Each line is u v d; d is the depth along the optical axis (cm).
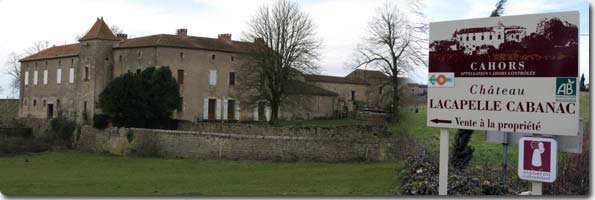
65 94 6097
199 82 5700
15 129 5725
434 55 951
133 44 5684
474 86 912
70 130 5503
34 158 4375
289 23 5278
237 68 5756
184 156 4016
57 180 2858
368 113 6069
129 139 4494
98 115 5178
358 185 2208
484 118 902
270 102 5278
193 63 5675
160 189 2316
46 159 4291
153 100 5003
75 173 3309
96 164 3875
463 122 923
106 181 2766
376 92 6650
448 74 937
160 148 4212
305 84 5619
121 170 3441
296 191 2064
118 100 5003
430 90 958
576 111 823
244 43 5525
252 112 6044
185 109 5594
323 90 6681
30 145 5069
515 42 870
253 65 5275
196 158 3916
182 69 5603
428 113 961
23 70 6875
